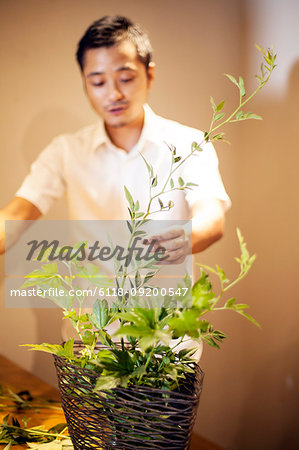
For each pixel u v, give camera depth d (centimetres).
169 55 217
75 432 78
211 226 158
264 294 219
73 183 197
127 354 74
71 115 213
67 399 78
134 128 183
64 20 210
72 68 212
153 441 70
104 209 192
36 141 210
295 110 205
